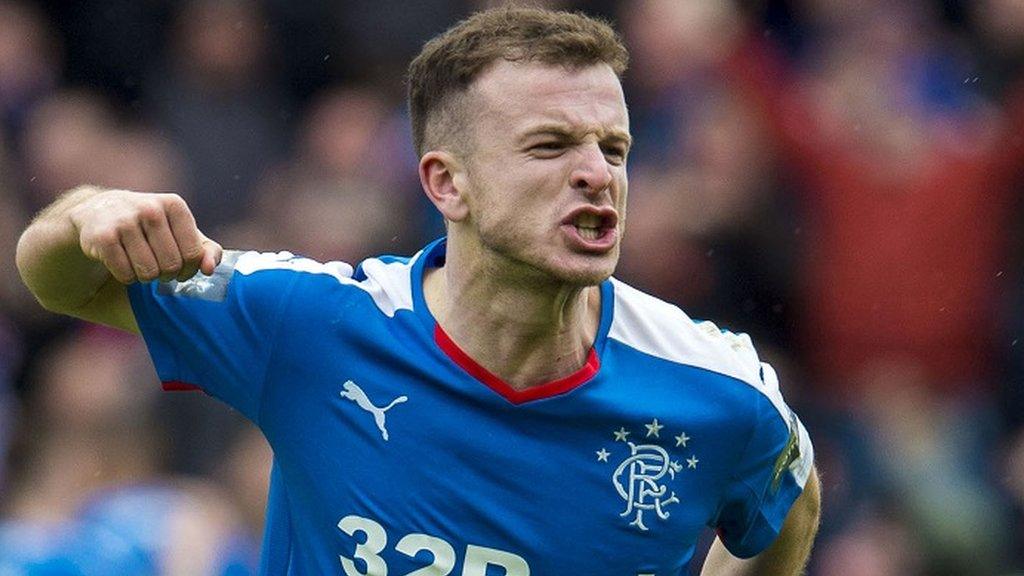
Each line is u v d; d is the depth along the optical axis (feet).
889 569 91.20
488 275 42.91
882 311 102.22
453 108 43.24
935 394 100.89
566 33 42.39
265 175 112.37
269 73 115.96
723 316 97.14
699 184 98.78
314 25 116.37
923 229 102.68
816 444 96.37
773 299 98.22
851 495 94.43
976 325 102.27
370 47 116.67
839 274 102.47
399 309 44.06
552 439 43.37
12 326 102.01
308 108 115.75
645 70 106.22
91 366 77.56
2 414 98.32
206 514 73.92
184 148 111.65
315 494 44.21
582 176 41.73
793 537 48.21
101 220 40.83
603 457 43.52
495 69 42.57
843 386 100.68
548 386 43.24
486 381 43.24
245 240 107.14
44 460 75.56
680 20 106.01
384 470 43.47
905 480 93.97
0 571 70.79
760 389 44.45
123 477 75.97
